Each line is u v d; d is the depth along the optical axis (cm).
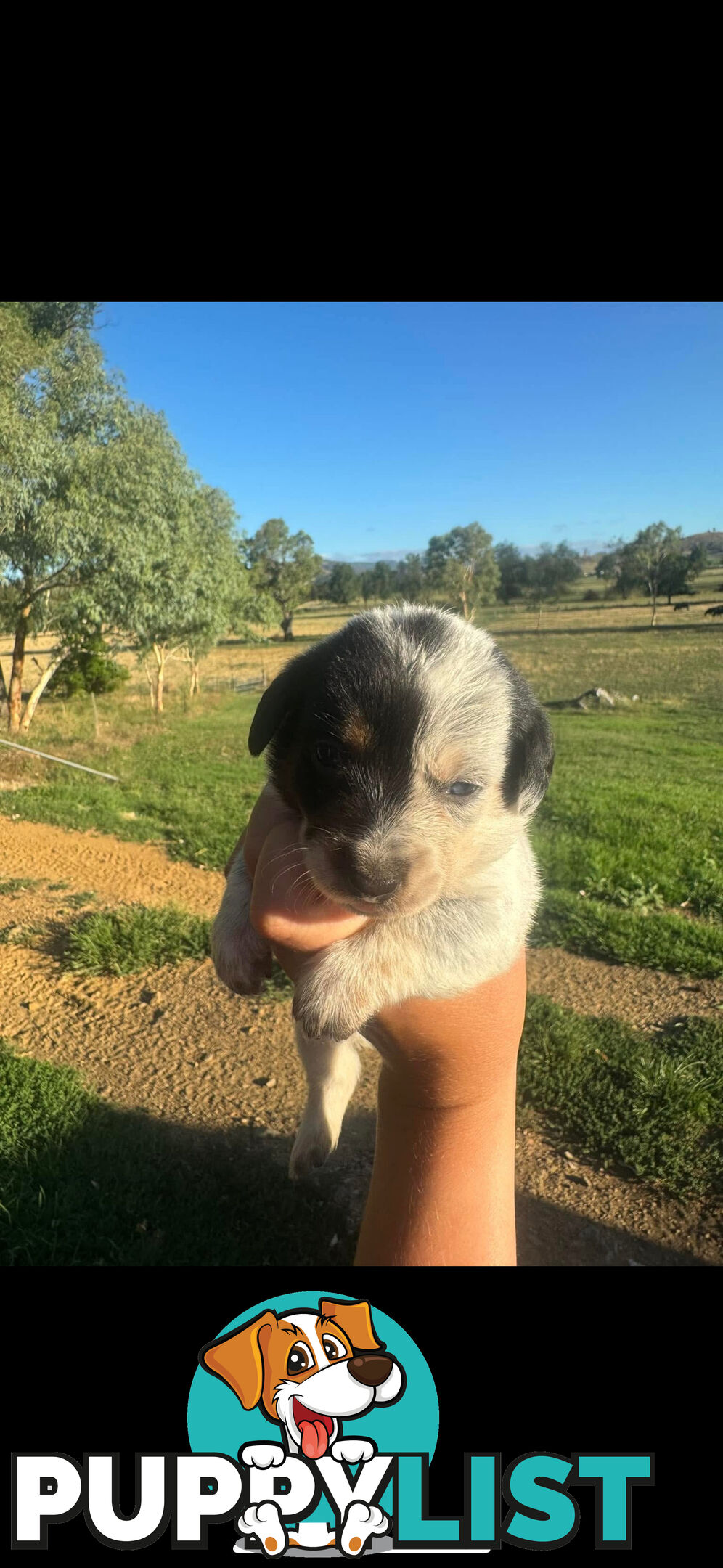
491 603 4841
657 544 3988
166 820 1109
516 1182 429
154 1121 455
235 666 4356
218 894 832
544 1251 377
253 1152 430
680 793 1294
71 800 1188
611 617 4066
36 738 1772
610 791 1295
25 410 1480
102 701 2781
